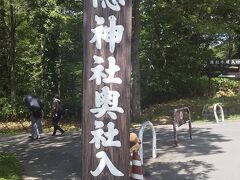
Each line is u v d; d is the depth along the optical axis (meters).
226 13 19.56
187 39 23.73
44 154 11.63
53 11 21.39
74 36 24.39
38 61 25.97
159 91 25.41
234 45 29.42
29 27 24.69
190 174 8.81
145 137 13.42
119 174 6.51
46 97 24.61
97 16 6.55
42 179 8.94
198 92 26.89
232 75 30.59
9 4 22.83
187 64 24.42
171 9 19.31
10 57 25.05
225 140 12.41
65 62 24.78
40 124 14.60
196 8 19.02
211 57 24.62
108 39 6.54
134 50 18.72
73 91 24.64
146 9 20.55
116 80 6.54
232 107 18.94
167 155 10.66
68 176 9.16
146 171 9.03
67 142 13.45
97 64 6.55
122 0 6.53
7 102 24.23
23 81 25.94
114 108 6.52
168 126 16.00
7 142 14.14
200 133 13.79
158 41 23.83
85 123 6.57
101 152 6.53
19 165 10.16
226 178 8.45
